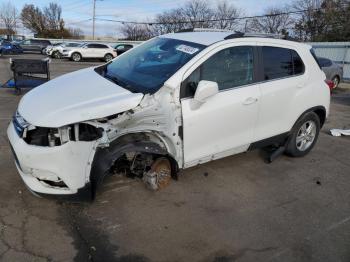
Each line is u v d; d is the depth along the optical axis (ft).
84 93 11.59
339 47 69.72
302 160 17.75
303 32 145.59
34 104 11.24
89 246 10.16
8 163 14.90
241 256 10.16
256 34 14.87
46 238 10.36
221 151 13.78
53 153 10.24
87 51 95.40
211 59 12.82
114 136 11.05
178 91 11.94
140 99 11.28
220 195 13.50
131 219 11.57
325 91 17.31
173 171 13.20
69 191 10.78
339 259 10.29
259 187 14.43
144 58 14.32
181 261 9.83
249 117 14.10
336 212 12.91
